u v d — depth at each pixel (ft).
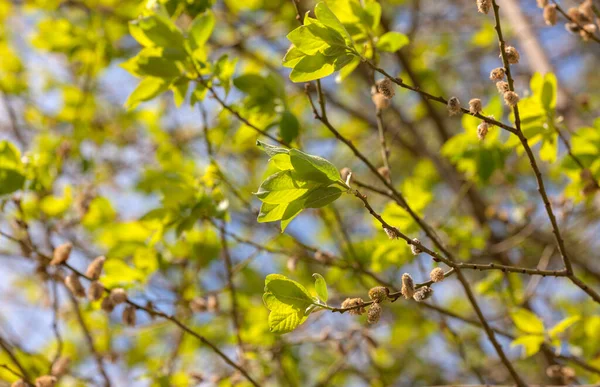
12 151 10.14
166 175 10.09
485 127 6.58
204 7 9.66
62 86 16.94
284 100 9.96
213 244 11.78
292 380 12.24
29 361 11.27
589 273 15.24
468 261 12.95
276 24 16.70
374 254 10.54
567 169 9.34
